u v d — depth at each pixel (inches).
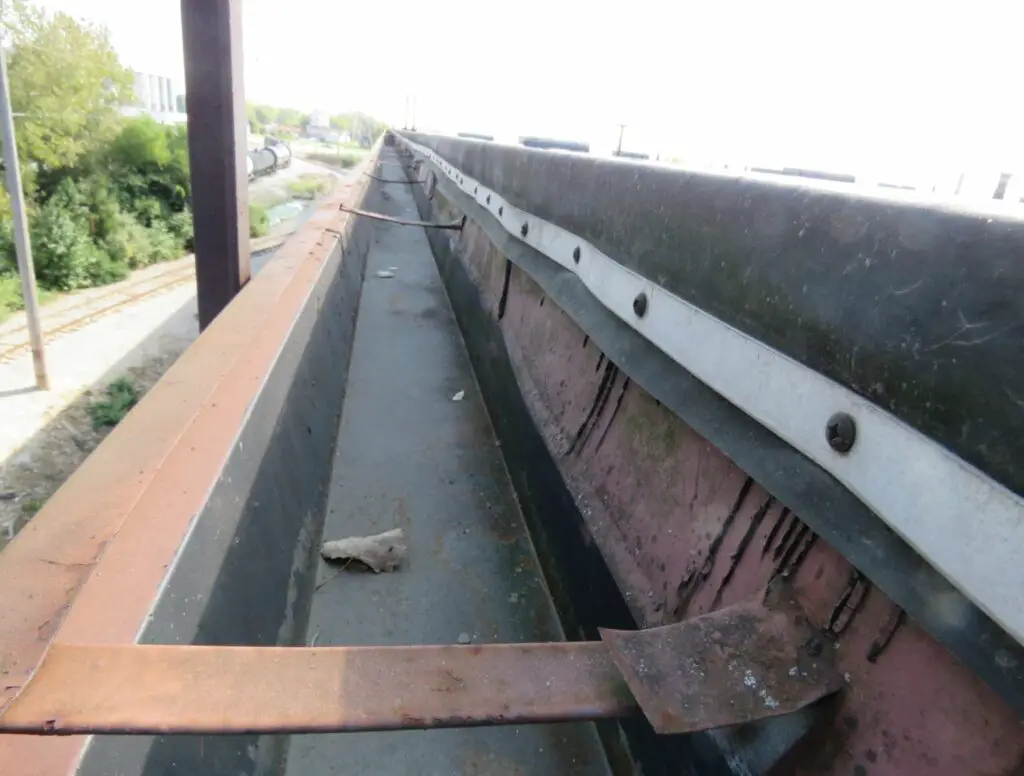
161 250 935.0
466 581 82.9
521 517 96.4
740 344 42.8
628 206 63.7
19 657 29.7
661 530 58.1
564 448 84.9
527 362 111.0
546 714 32.6
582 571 70.1
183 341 613.9
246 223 112.1
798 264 36.9
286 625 62.4
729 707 32.5
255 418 61.8
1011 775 26.6
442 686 33.1
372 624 74.4
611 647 34.9
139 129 972.6
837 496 34.1
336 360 121.3
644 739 54.4
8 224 706.2
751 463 41.1
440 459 110.7
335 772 58.1
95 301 704.4
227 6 97.2
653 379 56.1
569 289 84.0
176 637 37.6
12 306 634.2
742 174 46.4
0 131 449.7
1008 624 23.7
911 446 28.5
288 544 68.4
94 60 863.7
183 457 49.4
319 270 115.1
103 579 35.9
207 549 45.1
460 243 211.3
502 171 143.0
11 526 324.8
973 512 25.3
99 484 44.4
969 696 28.9
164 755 37.7
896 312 29.4
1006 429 23.8
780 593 39.4
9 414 432.1
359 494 98.1
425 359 154.6
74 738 30.4
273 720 29.5
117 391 487.5
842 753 33.6
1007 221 24.5
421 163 449.1
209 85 99.5
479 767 60.3
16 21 761.6
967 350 25.5
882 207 31.0
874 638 33.9
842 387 33.2
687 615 50.1
